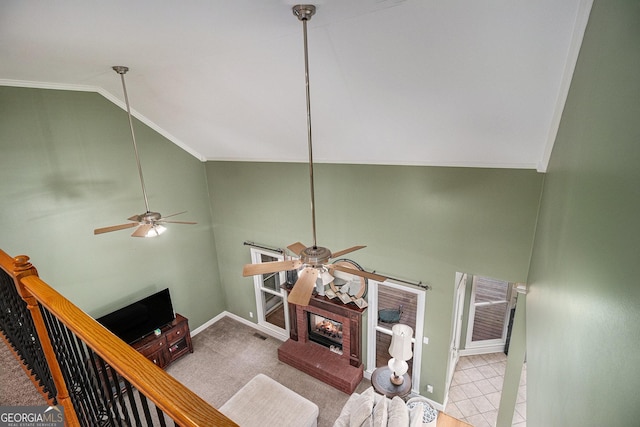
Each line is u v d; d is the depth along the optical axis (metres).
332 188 4.60
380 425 3.33
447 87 2.43
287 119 3.56
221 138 4.72
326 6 1.79
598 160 0.96
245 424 3.80
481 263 3.76
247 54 2.55
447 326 4.20
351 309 4.69
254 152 4.87
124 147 4.70
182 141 5.38
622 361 0.57
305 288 2.06
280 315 6.51
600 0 1.24
